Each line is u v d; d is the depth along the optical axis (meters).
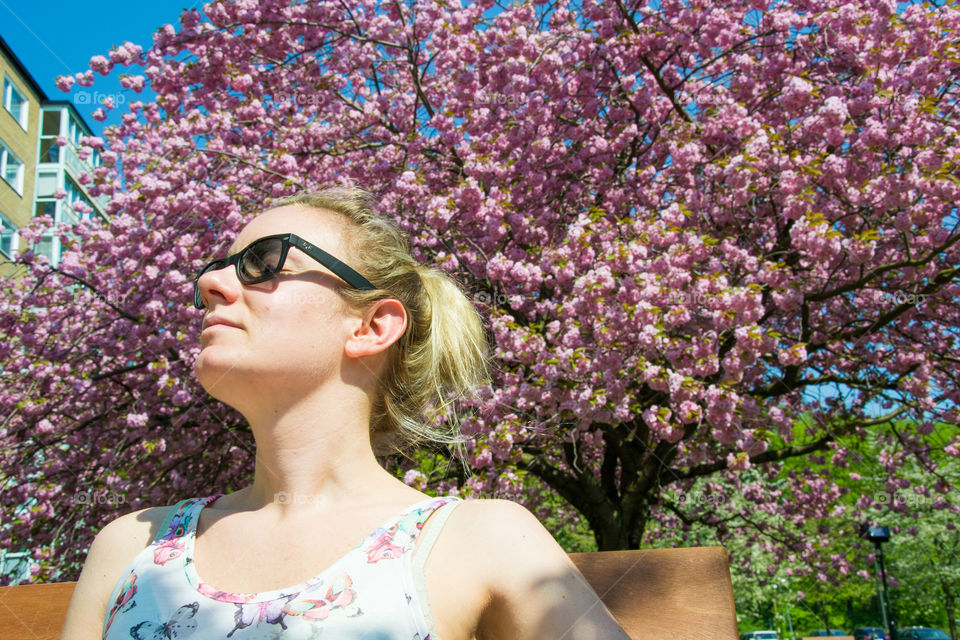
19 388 6.91
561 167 6.84
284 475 1.25
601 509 7.04
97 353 7.08
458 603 1.07
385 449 1.60
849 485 9.56
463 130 6.48
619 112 6.89
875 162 5.57
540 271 5.68
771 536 9.44
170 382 6.02
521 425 5.10
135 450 6.80
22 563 7.25
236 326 1.25
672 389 4.98
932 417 6.79
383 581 1.06
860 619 20.77
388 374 1.49
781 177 5.36
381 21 6.64
